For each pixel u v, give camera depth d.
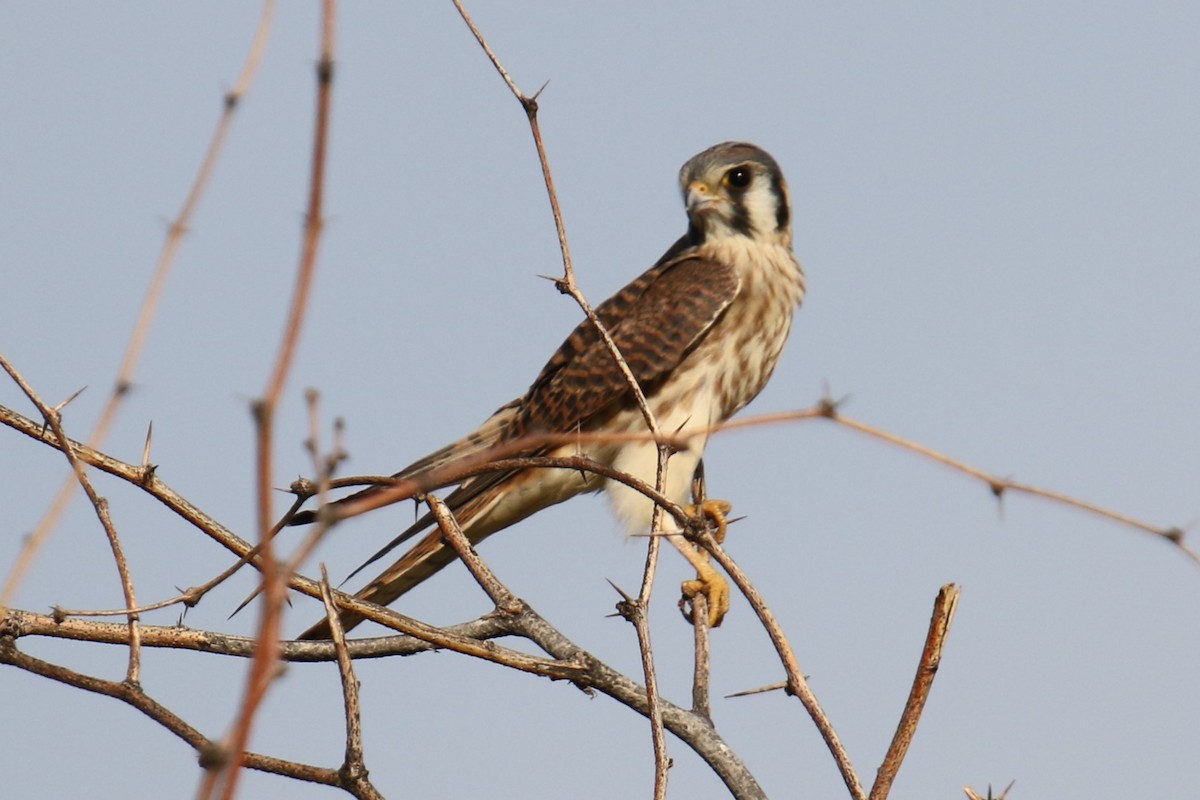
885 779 5.86
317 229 2.96
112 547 6.45
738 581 6.38
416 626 7.32
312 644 8.03
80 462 6.36
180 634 7.32
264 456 2.88
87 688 6.36
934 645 5.76
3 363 6.27
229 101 4.81
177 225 4.69
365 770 6.09
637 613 6.10
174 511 7.28
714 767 7.46
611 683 7.55
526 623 7.94
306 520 6.29
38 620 7.02
